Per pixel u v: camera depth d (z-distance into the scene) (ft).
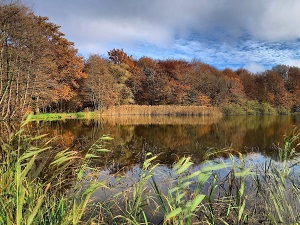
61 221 6.19
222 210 10.48
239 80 157.28
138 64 155.63
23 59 57.11
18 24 51.67
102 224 8.98
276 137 39.58
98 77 105.91
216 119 92.38
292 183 10.14
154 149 28.86
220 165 6.86
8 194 5.83
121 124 63.62
